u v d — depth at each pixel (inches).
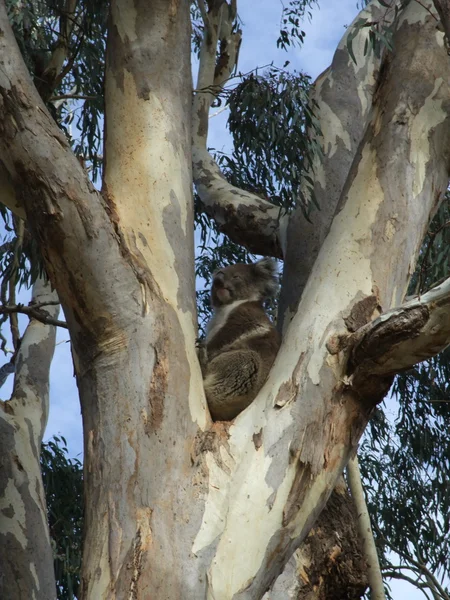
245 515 171.9
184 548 163.5
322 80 334.0
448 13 197.3
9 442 311.9
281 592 235.8
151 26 227.9
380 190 213.2
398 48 238.1
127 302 186.4
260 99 326.0
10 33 196.1
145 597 155.9
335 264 203.5
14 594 279.6
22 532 291.1
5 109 185.5
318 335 190.7
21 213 212.5
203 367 234.4
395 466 444.5
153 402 179.0
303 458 178.5
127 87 220.8
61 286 185.6
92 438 179.0
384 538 427.5
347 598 246.2
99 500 171.2
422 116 225.1
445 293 169.9
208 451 178.1
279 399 185.0
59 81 342.6
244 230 332.8
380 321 177.3
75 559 364.8
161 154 213.6
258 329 283.3
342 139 310.7
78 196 183.6
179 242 204.5
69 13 331.0
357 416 186.5
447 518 423.5
